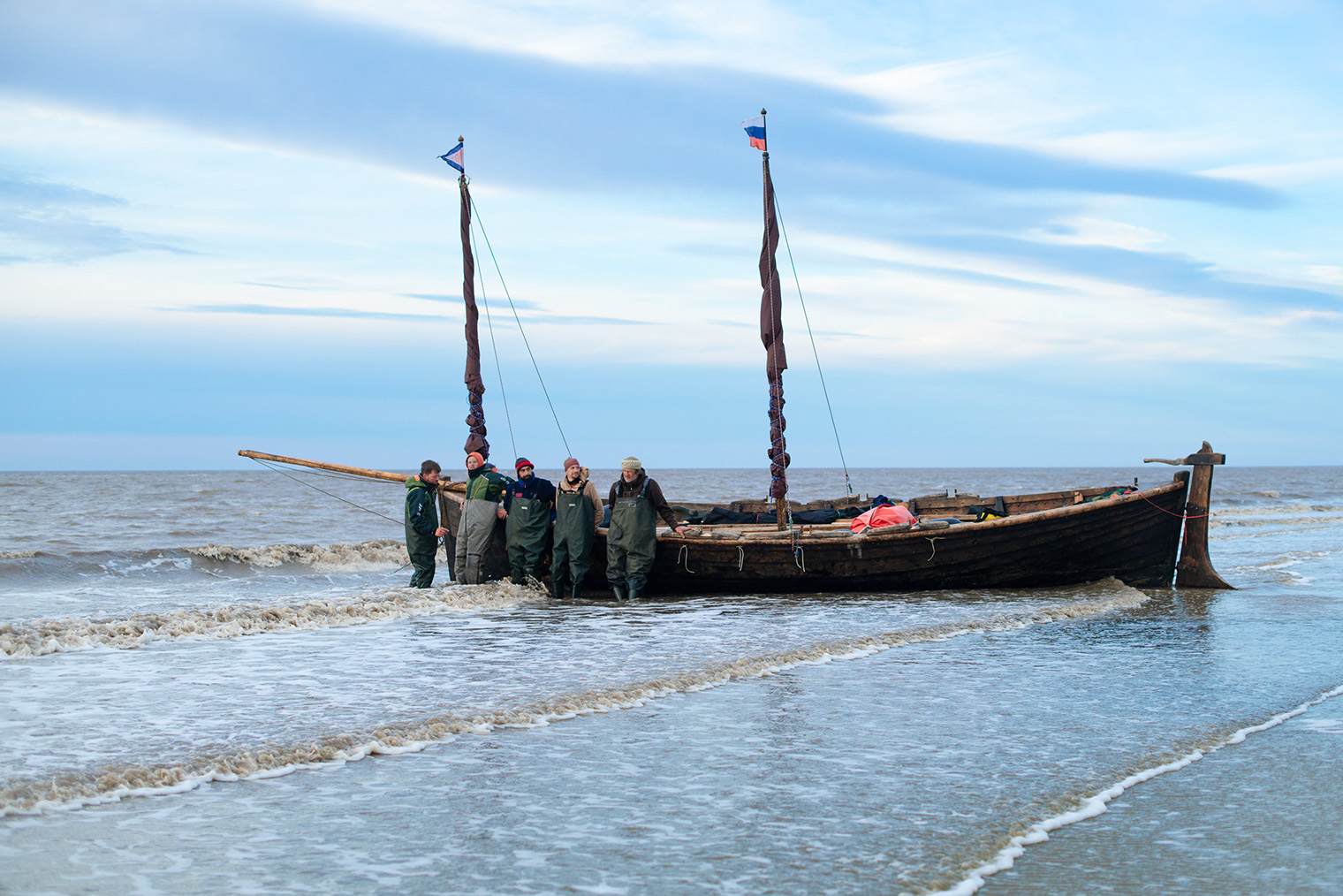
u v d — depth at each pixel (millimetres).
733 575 13711
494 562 14133
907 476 171000
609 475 137750
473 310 16531
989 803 4977
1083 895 3875
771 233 14523
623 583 13414
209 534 32000
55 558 18984
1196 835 4570
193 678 7797
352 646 9461
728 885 3945
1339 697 7578
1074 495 16828
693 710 6918
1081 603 12828
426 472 14094
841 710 6973
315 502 60000
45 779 4969
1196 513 14695
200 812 4715
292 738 5898
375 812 4762
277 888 3857
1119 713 6953
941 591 14031
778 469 14250
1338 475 191625
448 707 6785
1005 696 7465
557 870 4074
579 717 6711
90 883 3848
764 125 14625
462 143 16594
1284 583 15992
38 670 8086
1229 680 8164
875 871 4094
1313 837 4562
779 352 14461
